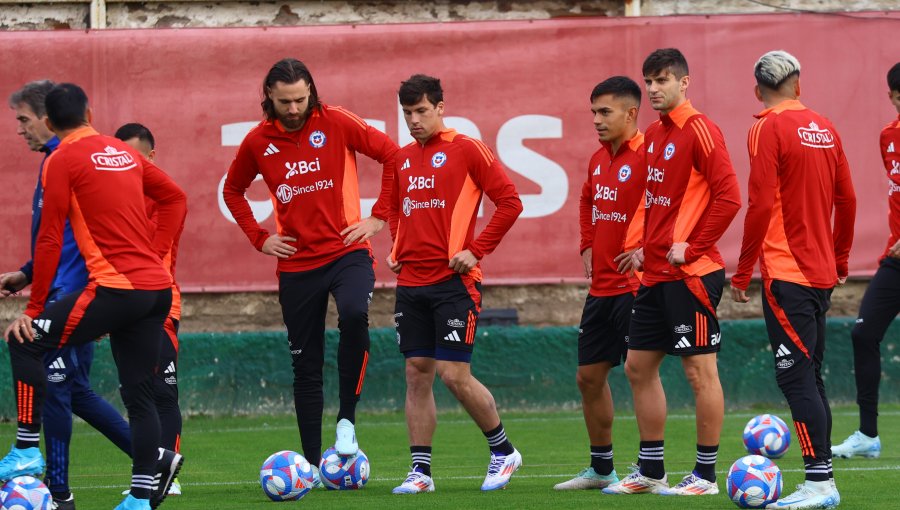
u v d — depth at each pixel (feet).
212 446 97.91
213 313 120.06
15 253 116.26
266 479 64.54
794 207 61.00
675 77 64.39
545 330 120.06
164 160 117.29
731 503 61.67
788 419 112.57
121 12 121.08
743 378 120.47
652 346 66.44
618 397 120.98
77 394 68.64
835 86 119.75
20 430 56.54
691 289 64.23
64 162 55.31
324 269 71.56
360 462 70.95
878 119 120.06
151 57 117.19
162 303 57.88
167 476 61.36
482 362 119.24
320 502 64.18
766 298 61.31
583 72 119.14
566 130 119.24
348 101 118.01
